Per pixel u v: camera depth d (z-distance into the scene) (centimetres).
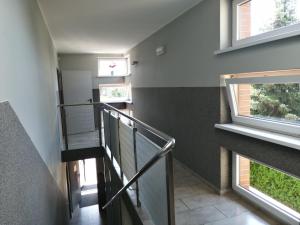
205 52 283
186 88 336
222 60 253
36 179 179
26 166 150
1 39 120
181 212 230
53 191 271
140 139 197
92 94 686
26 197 143
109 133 376
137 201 220
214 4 259
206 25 277
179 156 370
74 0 275
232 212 229
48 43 378
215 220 217
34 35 232
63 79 611
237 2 242
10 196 112
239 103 254
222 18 252
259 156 214
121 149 286
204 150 298
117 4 292
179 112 363
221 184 268
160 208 161
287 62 179
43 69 282
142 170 142
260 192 243
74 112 608
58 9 302
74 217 578
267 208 223
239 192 260
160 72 430
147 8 309
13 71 141
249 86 236
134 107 640
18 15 165
